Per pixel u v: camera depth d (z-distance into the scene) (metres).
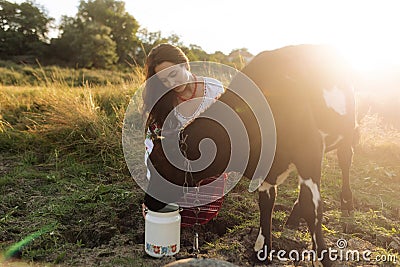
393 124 6.54
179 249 3.14
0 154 5.67
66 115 5.96
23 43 40.53
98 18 42.06
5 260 3.06
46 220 3.72
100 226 3.61
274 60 2.93
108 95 7.09
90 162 5.39
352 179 4.84
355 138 3.88
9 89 8.70
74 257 3.12
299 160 2.78
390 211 4.09
